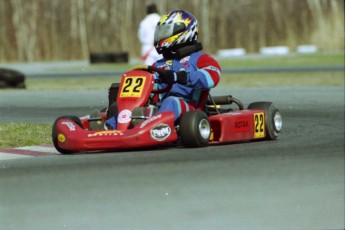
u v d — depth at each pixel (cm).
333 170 1862
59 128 2120
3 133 2622
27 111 3591
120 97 2162
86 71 8881
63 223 1512
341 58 10556
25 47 13175
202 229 1487
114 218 1537
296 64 9212
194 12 14750
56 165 1945
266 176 1789
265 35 14925
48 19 13462
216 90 4916
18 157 2138
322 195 1644
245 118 2289
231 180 1756
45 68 9981
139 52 14188
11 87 5566
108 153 2136
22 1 13262
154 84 2288
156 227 1478
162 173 1812
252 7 14900
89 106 3859
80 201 1595
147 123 2055
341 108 3528
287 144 2306
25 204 1587
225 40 14850
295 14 14962
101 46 13975
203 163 1925
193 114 2134
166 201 1614
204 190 1672
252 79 6303
